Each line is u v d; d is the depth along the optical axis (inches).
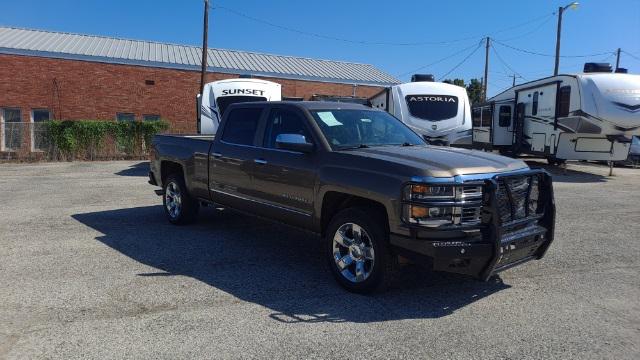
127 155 872.9
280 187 226.5
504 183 180.7
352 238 197.3
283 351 146.8
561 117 666.2
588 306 183.0
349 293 194.5
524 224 191.2
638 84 617.3
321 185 204.8
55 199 415.2
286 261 236.8
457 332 160.2
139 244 265.3
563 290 199.3
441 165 179.0
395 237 178.1
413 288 200.4
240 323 165.6
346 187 193.3
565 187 532.1
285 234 290.7
